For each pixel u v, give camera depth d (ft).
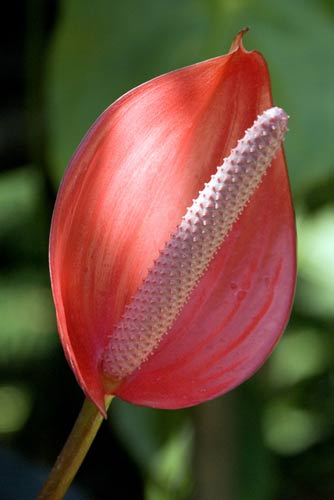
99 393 1.83
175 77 1.88
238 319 1.93
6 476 2.25
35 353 3.64
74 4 2.60
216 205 1.88
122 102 1.85
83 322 1.88
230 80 1.92
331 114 2.58
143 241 1.90
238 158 1.88
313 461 3.93
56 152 2.55
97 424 1.83
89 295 1.89
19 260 3.83
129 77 2.59
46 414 3.61
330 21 2.63
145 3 2.61
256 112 1.93
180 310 1.93
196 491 3.01
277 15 2.63
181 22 2.62
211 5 2.62
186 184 1.92
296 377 3.85
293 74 2.60
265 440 3.15
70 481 1.83
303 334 3.75
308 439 3.96
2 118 3.23
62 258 1.85
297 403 4.02
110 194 1.88
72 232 1.87
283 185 1.94
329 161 2.55
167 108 1.89
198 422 2.99
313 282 3.61
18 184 3.83
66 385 3.61
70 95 2.57
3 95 3.25
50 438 3.62
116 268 1.89
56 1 2.84
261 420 3.06
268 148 1.87
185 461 3.01
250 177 1.88
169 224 1.92
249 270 1.94
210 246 1.89
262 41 2.62
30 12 2.85
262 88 1.93
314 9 2.64
